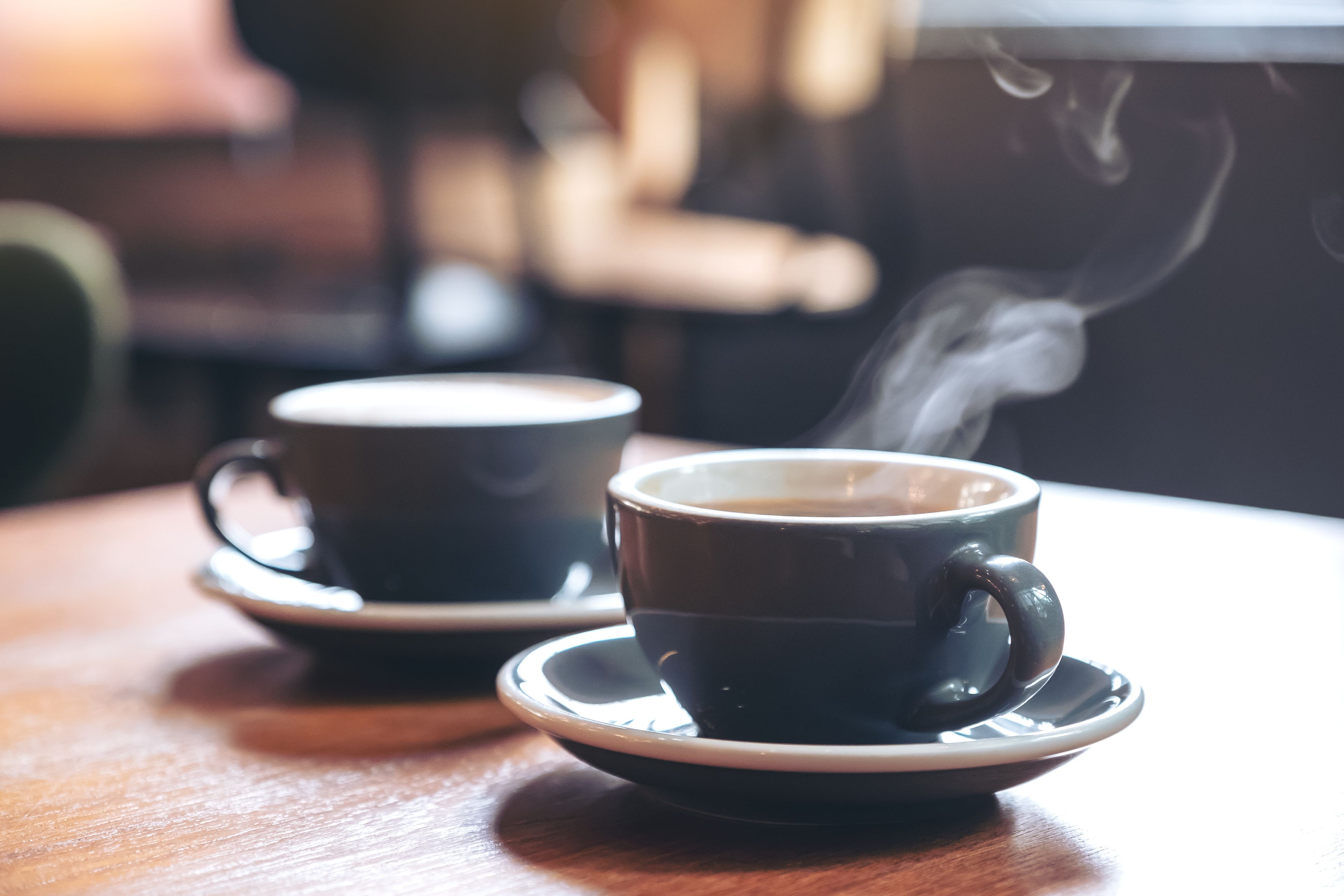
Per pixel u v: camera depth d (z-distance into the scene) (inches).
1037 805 25.6
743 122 100.5
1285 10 91.8
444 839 24.9
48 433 57.7
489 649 29.2
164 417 145.3
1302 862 24.4
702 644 25.5
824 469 27.4
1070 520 38.8
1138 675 29.7
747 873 24.1
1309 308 92.5
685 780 24.5
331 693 29.4
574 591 31.5
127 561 36.6
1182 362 99.0
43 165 147.1
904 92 108.0
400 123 99.4
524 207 101.5
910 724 25.5
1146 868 24.2
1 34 139.5
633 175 109.6
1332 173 89.9
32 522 40.3
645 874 24.1
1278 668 30.0
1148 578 34.5
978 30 103.5
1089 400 104.0
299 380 100.5
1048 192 103.0
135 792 26.1
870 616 25.0
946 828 25.0
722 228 104.0
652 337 110.2
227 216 149.9
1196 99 94.6
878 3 94.7
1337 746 27.2
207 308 108.6
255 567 32.9
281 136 142.2
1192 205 96.3
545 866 24.3
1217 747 27.2
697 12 101.0
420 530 30.0
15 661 30.9
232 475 32.3
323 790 26.2
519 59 101.7
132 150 149.0
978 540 25.2
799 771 24.0
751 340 119.5
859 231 102.4
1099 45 98.0
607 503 26.7
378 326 99.3
